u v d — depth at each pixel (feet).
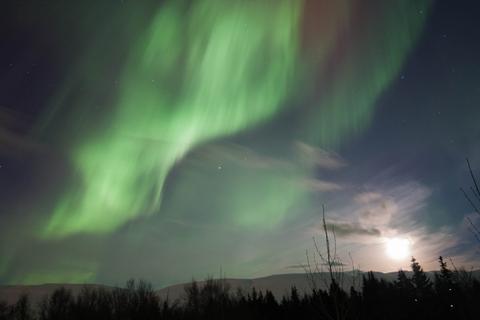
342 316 27.12
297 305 121.19
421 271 197.57
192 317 97.30
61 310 96.78
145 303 102.17
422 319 107.24
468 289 38.34
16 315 95.50
